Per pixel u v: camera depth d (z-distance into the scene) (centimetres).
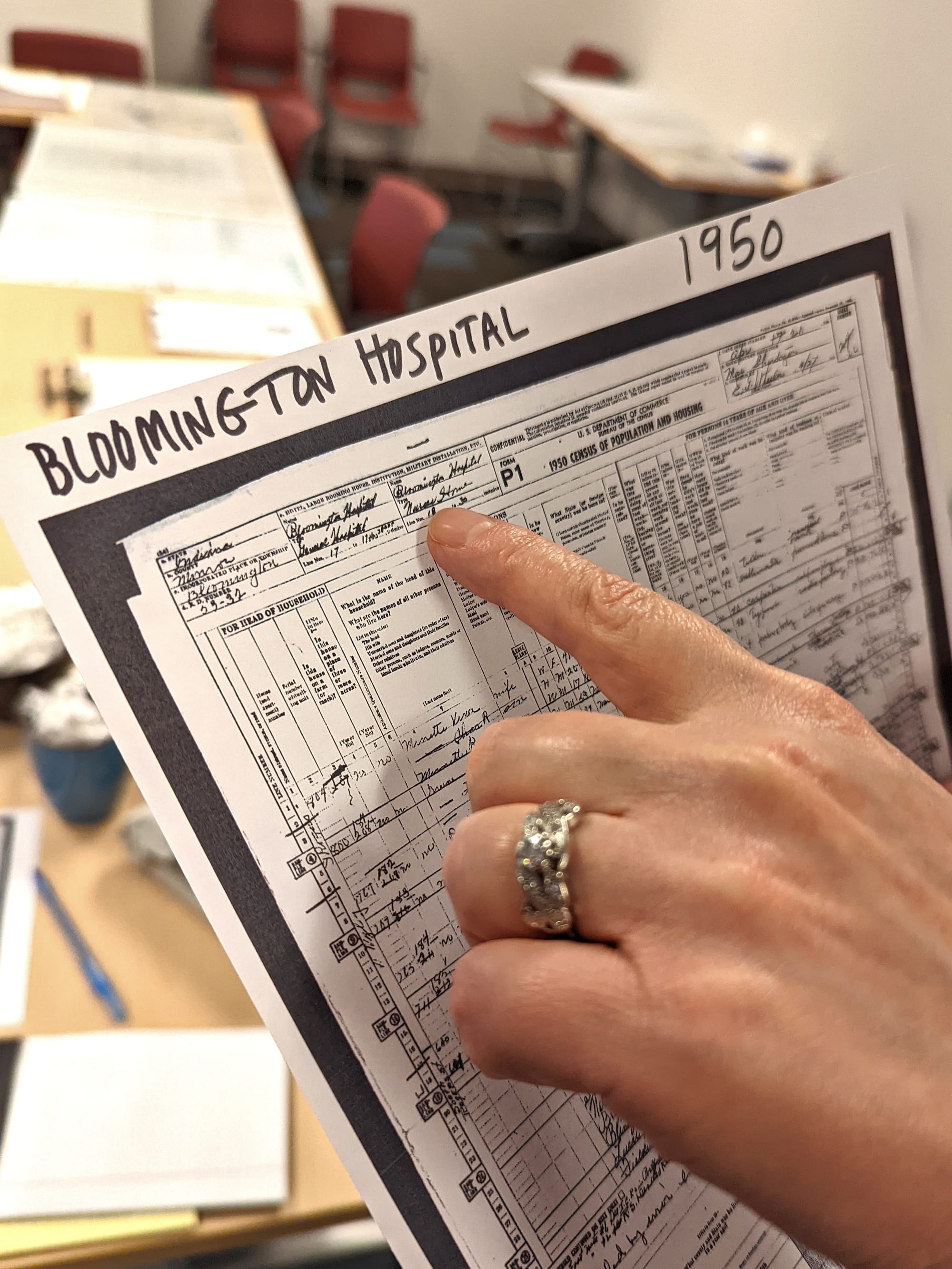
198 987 71
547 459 40
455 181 532
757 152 341
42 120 246
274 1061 68
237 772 34
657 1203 40
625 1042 28
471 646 39
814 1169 28
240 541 34
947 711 57
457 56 504
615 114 393
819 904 29
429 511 38
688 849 29
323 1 468
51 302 161
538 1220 37
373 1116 35
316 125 298
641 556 43
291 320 170
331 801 36
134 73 346
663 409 43
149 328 159
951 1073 28
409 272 215
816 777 31
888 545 52
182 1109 64
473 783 33
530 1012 29
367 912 36
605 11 501
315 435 35
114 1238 57
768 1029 28
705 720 32
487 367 39
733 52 379
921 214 269
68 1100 63
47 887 75
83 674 32
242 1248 87
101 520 32
